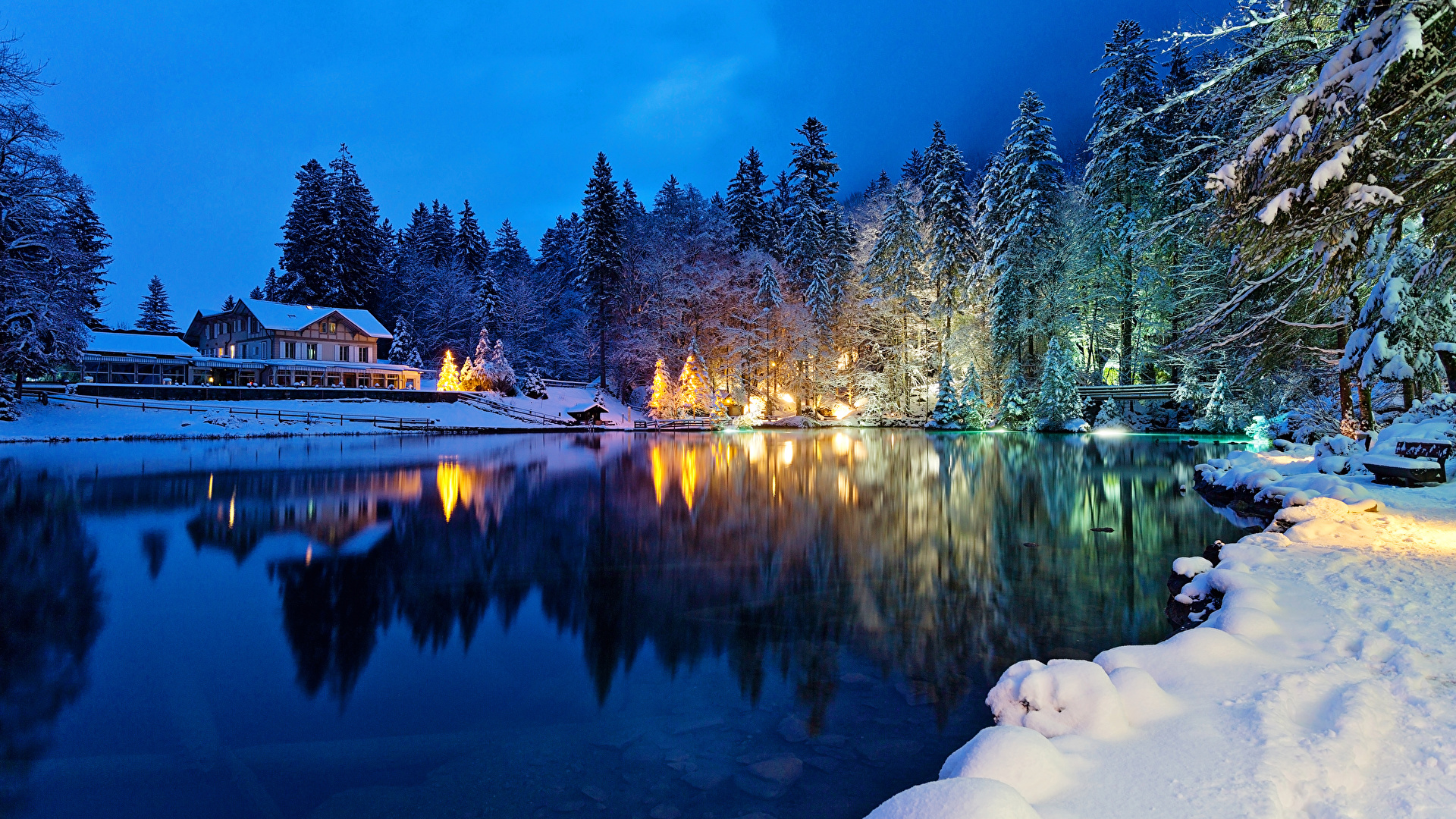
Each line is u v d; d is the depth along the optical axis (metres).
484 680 5.89
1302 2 8.84
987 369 45.38
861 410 54.91
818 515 13.85
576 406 48.62
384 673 6.07
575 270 74.69
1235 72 10.07
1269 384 24.84
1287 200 6.94
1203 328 11.31
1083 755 3.10
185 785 4.34
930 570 9.19
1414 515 8.60
